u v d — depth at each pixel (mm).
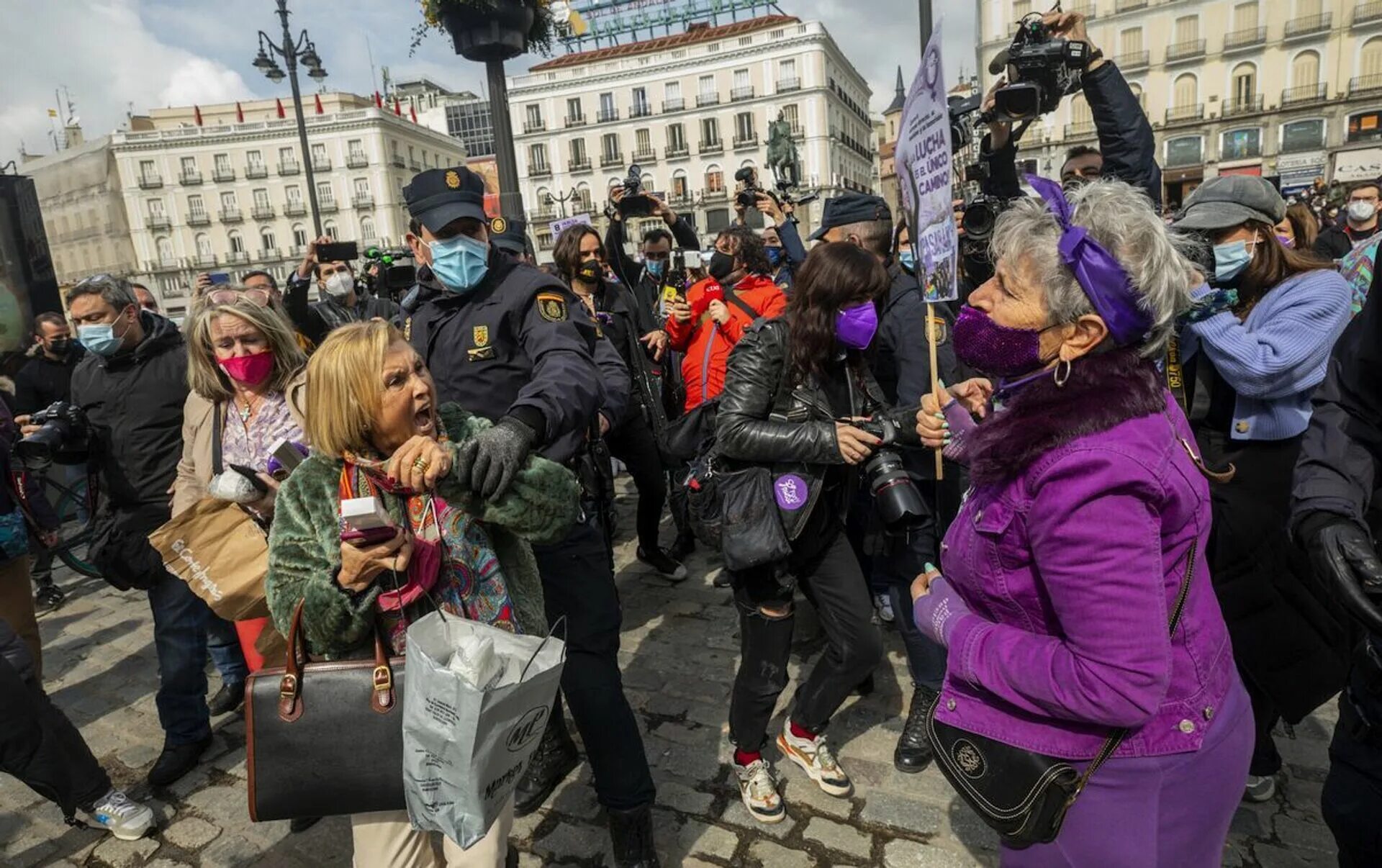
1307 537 1445
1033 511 1161
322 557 1518
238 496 1775
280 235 60562
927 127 2232
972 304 1292
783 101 54938
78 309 2680
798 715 2514
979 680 1264
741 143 56406
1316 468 1493
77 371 2893
